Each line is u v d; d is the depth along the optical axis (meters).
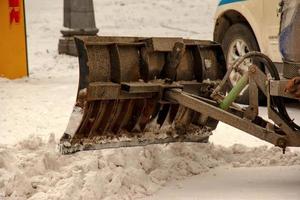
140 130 11.81
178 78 12.23
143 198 10.66
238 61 11.62
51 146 12.35
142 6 49.31
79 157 11.68
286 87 10.87
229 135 15.67
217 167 12.52
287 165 12.61
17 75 25.70
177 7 49.09
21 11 25.42
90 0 32.66
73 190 10.15
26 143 12.36
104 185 10.50
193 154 12.45
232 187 11.23
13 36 25.36
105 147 11.46
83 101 10.88
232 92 11.38
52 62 31.55
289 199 10.55
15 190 10.29
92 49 11.07
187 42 12.37
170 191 11.04
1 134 16.08
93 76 10.97
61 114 18.45
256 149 13.45
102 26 44.03
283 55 11.67
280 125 11.12
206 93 12.34
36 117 18.06
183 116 12.27
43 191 10.41
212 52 12.67
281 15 11.72
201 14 47.34
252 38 19.22
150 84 11.36
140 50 11.63
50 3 51.25
